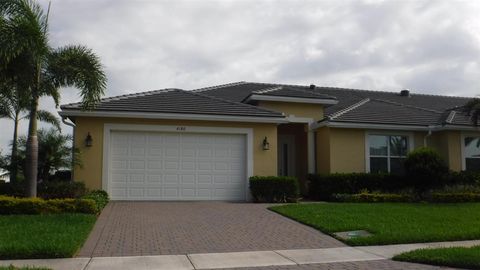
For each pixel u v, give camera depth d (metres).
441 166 17.94
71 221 11.31
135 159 16.88
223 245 9.89
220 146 17.70
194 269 7.93
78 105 16.36
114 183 16.61
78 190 14.55
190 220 12.63
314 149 20.73
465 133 20.58
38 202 12.45
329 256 9.00
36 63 13.15
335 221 12.12
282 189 17.17
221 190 17.50
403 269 7.96
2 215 12.12
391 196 17.25
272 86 25.00
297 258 8.80
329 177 18.34
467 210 14.31
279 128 21.95
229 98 22.41
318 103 20.83
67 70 13.68
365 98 24.73
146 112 16.77
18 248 8.54
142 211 14.01
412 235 10.53
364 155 19.73
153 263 8.29
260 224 12.20
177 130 17.23
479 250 8.96
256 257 8.86
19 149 14.87
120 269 7.83
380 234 10.67
